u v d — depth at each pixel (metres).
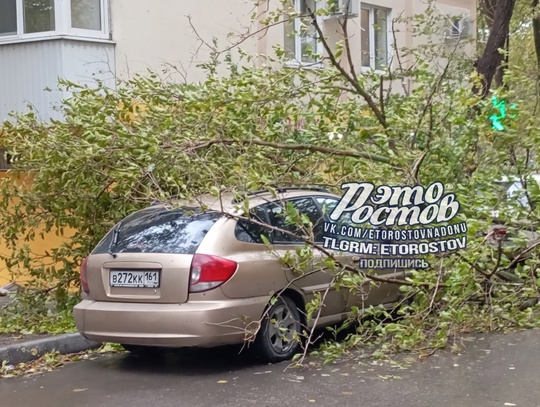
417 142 8.72
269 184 7.95
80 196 9.40
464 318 7.82
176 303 6.97
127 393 6.62
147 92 9.16
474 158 8.56
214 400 6.29
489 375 6.72
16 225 9.89
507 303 8.13
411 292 7.88
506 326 8.34
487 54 11.83
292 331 7.41
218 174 8.00
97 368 7.66
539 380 6.52
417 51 12.18
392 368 7.09
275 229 7.20
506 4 11.78
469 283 7.63
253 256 7.24
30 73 12.51
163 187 8.51
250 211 7.44
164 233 7.34
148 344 7.01
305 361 7.50
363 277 7.61
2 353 7.90
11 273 10.39
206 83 8.95
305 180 8.80
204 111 8.53
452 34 15.38
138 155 8.41
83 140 8.53
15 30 12.69
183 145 8.07
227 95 8.61
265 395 6.37
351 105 9.11
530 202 8.22
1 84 12.75
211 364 7.58
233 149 8.48
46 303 10.61
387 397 6.19
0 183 10.12
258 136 8.72
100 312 7.22
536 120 8.46
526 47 17.50
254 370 7.22
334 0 8.83
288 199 7.86
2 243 12.41
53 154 8.88
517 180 8.39
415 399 6.11
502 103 8.34
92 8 12.77
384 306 8.42
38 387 6.98
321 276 7.88
